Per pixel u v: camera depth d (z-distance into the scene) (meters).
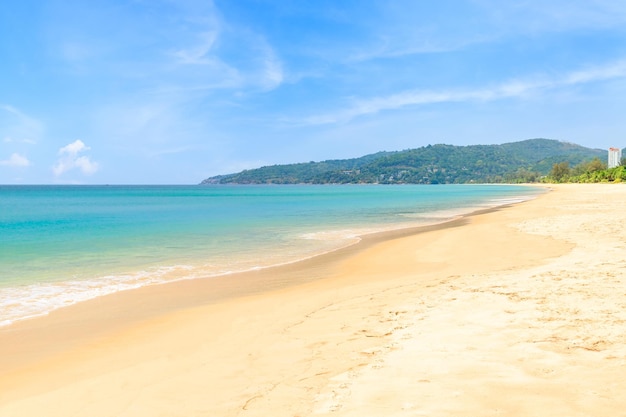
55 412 4.92
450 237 19.86
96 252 17.53
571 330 6.44
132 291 11.24
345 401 4.66
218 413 4.62
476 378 5.02
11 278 12.80
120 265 14.81
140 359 6.53
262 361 6.09
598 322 6.70
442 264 13.76
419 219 32.50
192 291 11.19
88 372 6.12
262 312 8.88
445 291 9.58
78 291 11.24
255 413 4.55
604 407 4.21
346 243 19.80
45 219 34.47
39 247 18.78
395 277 12.04
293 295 10.36
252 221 31.80
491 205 50.09
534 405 4.34
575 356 5.48
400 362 5.65
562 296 8.35
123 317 8.93
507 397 4.53
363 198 79.44
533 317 7.18
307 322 7.92
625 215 27.42
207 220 32.78
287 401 4.78
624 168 138.50
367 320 7.76
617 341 5.88
